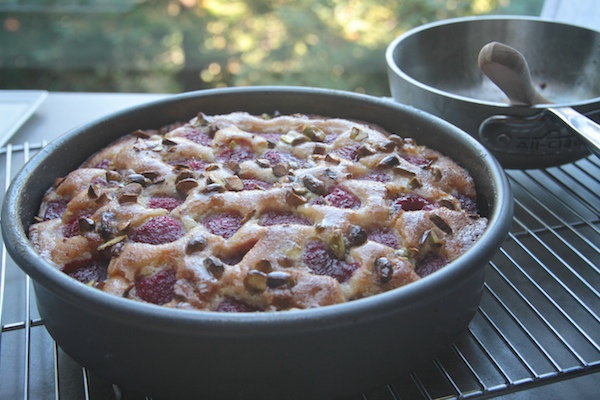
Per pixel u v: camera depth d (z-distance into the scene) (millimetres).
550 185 502
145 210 368
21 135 550
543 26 518
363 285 338
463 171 407
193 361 309
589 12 577
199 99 457
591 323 388
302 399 323
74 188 392
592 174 514
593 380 364
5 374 368
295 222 368
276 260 341
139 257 344
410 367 335
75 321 322
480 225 371
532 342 361
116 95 620
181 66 996
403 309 303
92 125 428
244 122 441
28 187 384
